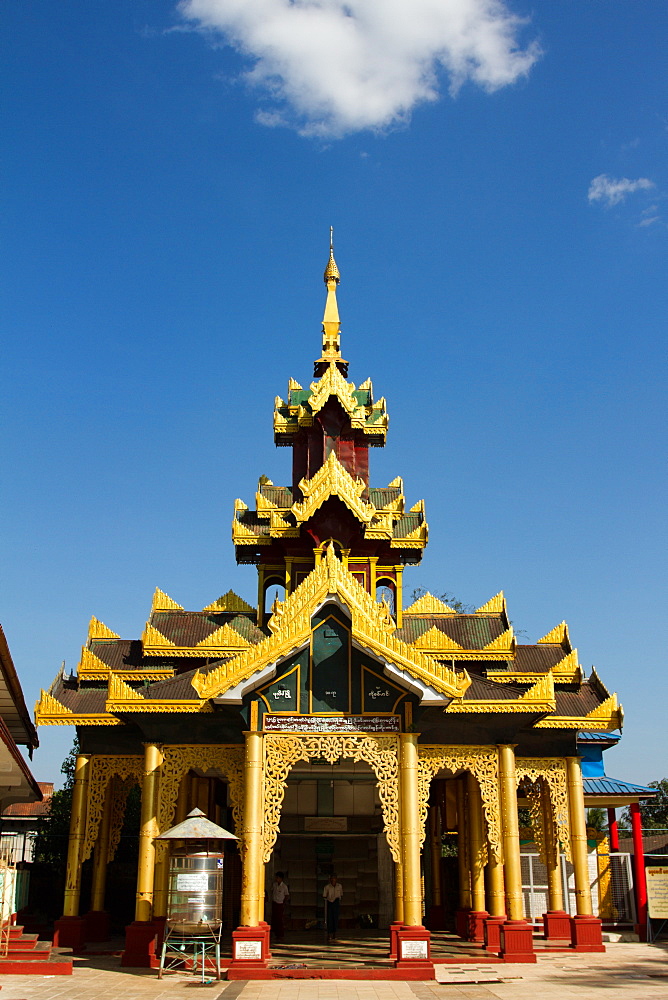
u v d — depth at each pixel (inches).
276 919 1189.1
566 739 1111.0
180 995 727.7
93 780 1095.0
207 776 1224.8
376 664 927.7
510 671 1350.9
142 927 924.0
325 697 917.2
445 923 1366.9
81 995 721.6
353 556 1483.8
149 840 946.7
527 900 1363.2
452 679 892.0
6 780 1152.8
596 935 1069.1
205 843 872.9
